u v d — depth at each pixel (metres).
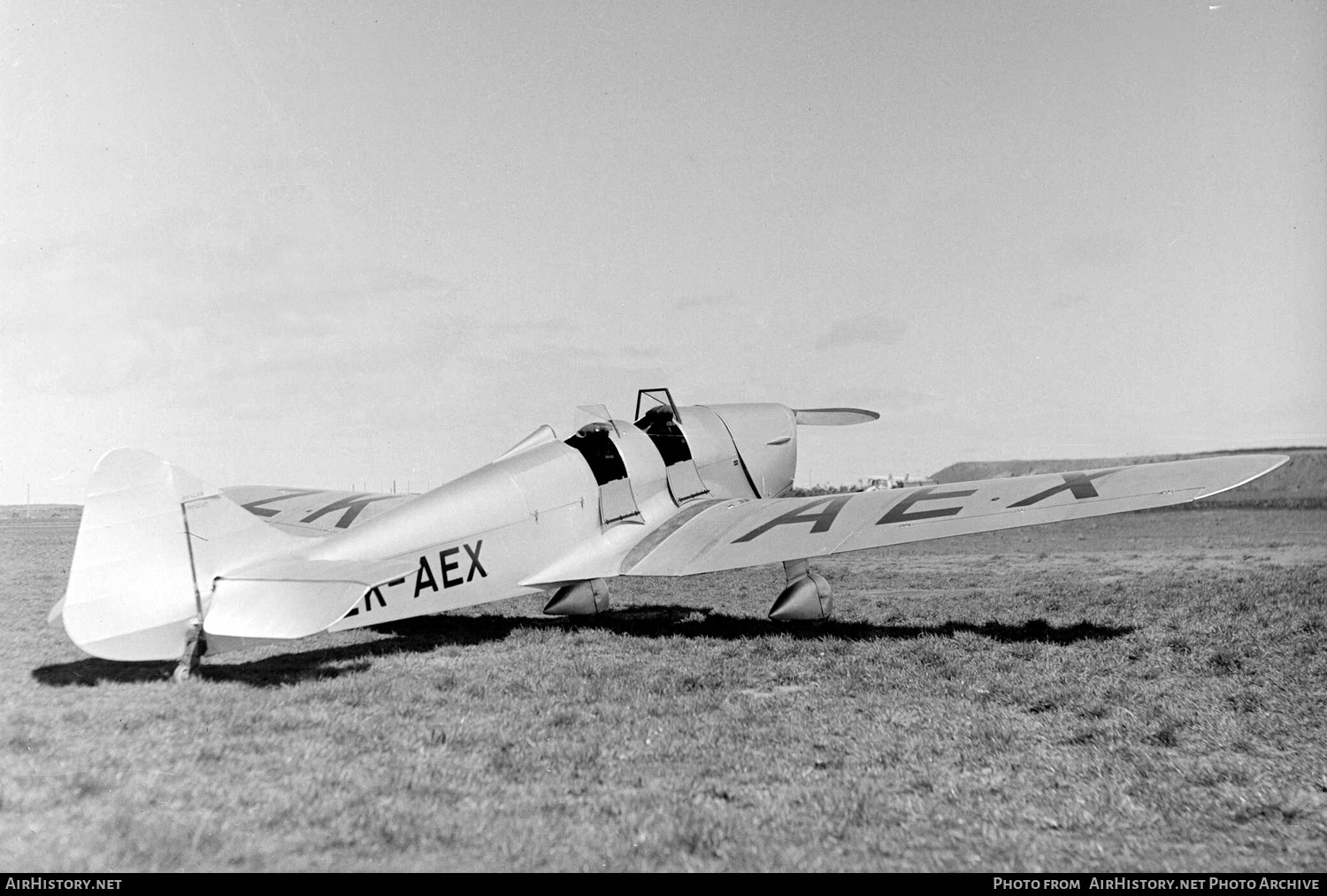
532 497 9.16
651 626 9.78
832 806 4.37
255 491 13.90
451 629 9.60
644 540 9.72
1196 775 5.02
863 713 6.13
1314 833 4.29
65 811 4.07
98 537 6.44
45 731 5.22
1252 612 10.41
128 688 6.32
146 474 6.61
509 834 3.93
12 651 7.60
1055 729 5.82
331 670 7.17
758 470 11.95
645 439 10.44
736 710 6.14
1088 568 16.91
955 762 5.13
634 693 6.55
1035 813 4.41
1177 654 8.09
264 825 3.96
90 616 6.36
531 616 10.68
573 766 4.90
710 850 3.84
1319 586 12.75
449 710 5.99
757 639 8.85
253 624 6.45
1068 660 7.80
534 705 6.18
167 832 3.80
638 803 4.34
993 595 12.52
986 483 9.46
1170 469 8.49
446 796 4.39
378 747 5.14
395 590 8.16
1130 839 4.15
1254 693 6.71
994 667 7.52
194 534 6.75
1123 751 5.39
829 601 9.71
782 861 3.76
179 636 6.60
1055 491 8.65
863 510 9.24
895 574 16.25
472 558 8.70
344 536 7.90
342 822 4.02
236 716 5.62
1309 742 5.63
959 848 3.96
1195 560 18.67
